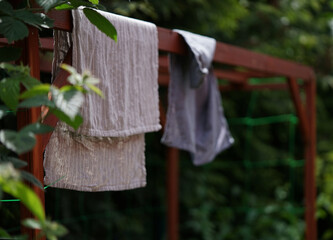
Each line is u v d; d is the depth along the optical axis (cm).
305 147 438
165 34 262
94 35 210
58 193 428
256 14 614
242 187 629
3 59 169
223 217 586
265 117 643
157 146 551
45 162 204
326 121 677
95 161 221
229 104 598
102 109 215
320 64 668
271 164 644
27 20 164
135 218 531
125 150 234
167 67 362
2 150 173
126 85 225
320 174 578
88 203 480
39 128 139
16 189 117
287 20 638
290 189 645
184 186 562
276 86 486
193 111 294
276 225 571
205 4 516
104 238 496
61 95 142
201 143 309
